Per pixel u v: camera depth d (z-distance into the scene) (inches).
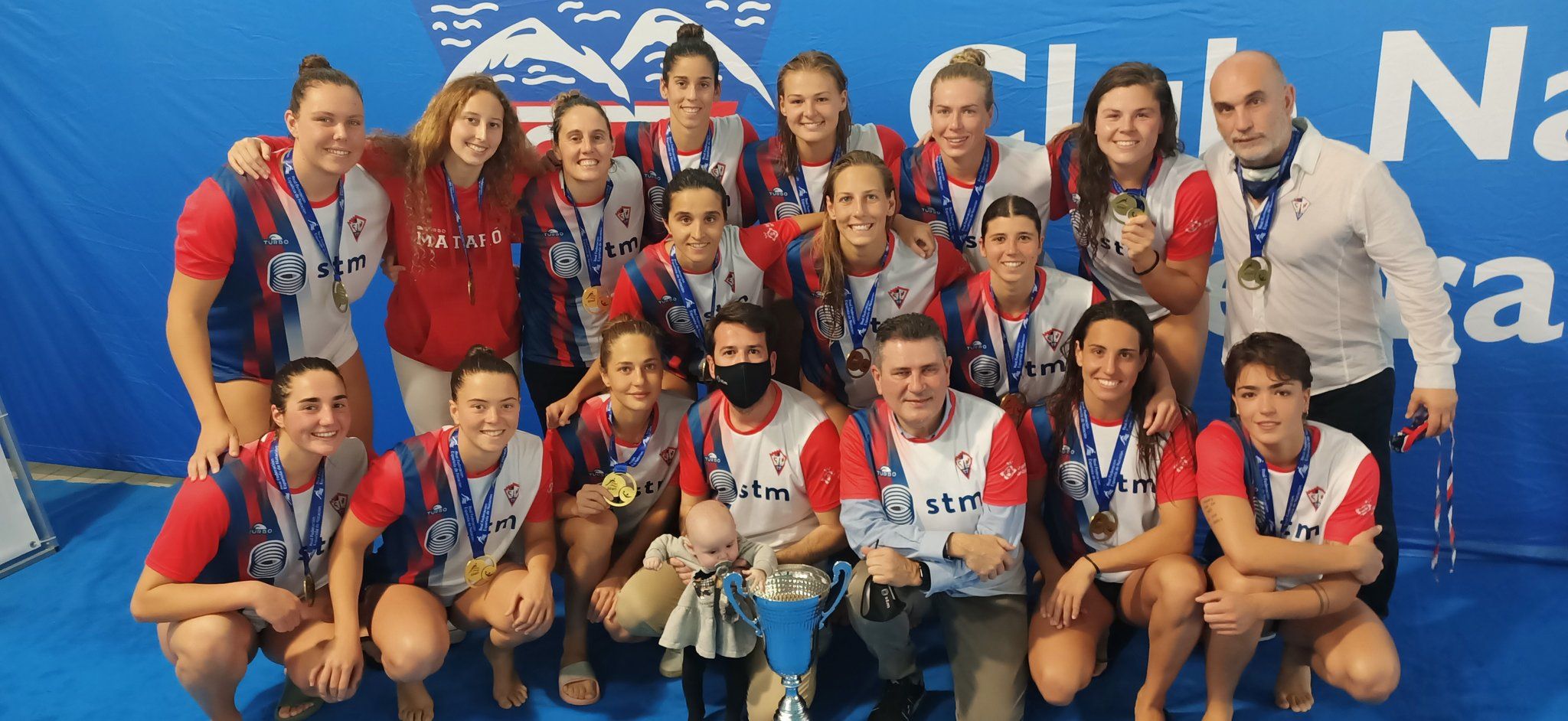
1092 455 112.4
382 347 172.6
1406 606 135.0
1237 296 119.3
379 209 121.7
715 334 113.7
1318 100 138.3
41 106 168.9
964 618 114.1
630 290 127.3
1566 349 139.5
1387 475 121.3
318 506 110.7
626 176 135.0
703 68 130.0
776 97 152.5
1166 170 116.1
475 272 128.4
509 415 108.2
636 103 156.0
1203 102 141.4
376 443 178.2
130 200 171.2
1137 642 129.3
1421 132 136.1
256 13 159.6
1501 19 129.6
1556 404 141.7
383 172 122.0
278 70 161.6
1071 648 109.0
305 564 112.2
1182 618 103.3
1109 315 105.3
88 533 164.1
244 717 118.3
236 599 103.8
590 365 141.5
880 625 109.0
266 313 117.6
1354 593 104.3
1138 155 112.6
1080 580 108.8
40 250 177.3
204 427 110.0
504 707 118.6
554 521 124.3
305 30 159.8
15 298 181.5
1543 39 128.9
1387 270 110.4
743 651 108.1
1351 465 105.6
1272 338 103.9
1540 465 144.5
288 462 106.9
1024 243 111.0
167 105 165.2
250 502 106.4
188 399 181.0
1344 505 105.3
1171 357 120.3
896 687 115.0
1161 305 118.3
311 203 114.6
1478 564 146.3
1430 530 150.8
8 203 175.3
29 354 185.0
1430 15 131.6
